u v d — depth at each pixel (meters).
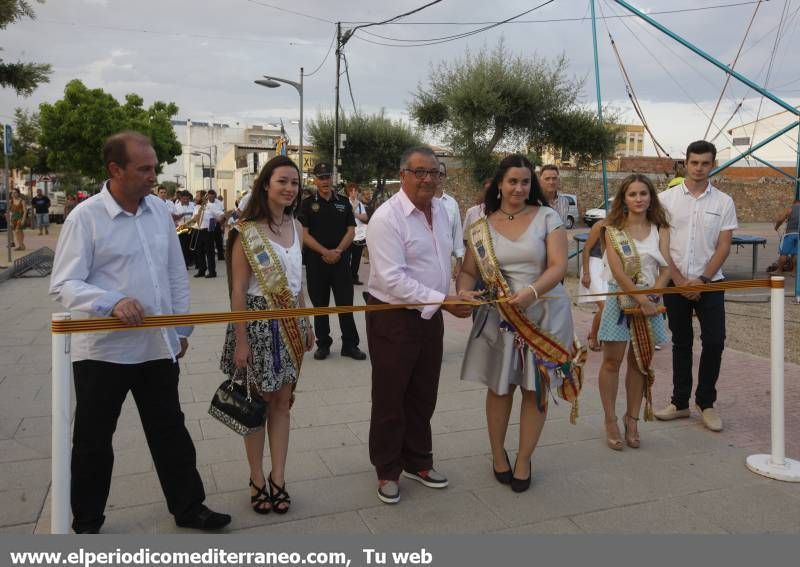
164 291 3.09
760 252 18.45
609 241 4.29
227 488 3.71
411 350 3.54
